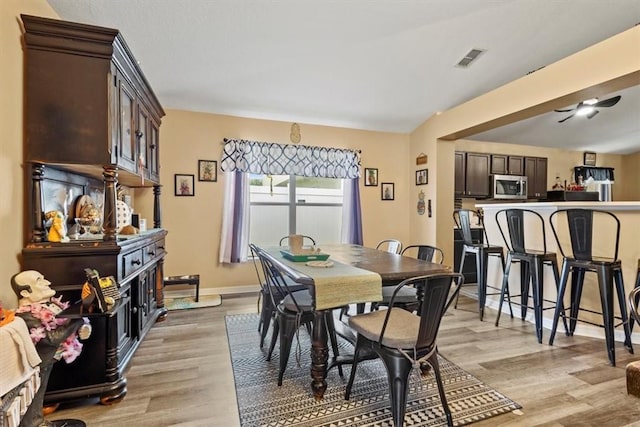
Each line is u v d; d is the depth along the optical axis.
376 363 2.35
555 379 2.12
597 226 2.86
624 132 5.37
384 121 4.69
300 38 2.85
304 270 1.93
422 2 2.49
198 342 2.71
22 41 1.76
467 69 3.48
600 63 2.53
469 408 1.80
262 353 2.51
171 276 4.02
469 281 4.82
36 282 1.63
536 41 3.06
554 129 5.19
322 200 4.84
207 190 4.16
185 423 1.68
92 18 2.41
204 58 3.05
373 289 1.77
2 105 1.61
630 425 1.67
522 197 5.49
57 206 2.14
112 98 1.93
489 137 5.43
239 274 4.32
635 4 2.62
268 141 4.41
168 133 4.01
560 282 2.71
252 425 1.66
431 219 4.58
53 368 1.81
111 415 1.75
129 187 3.72
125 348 2.18
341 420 1.71
